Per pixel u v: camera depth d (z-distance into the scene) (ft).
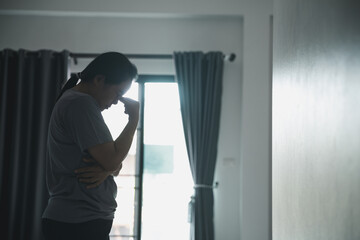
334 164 3.69
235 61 16.87
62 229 4.81
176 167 16.89
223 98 16.75
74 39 16.89
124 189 16.74
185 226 16.75
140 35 16.94
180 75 16.38
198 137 16.19
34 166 15.98
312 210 4.38
